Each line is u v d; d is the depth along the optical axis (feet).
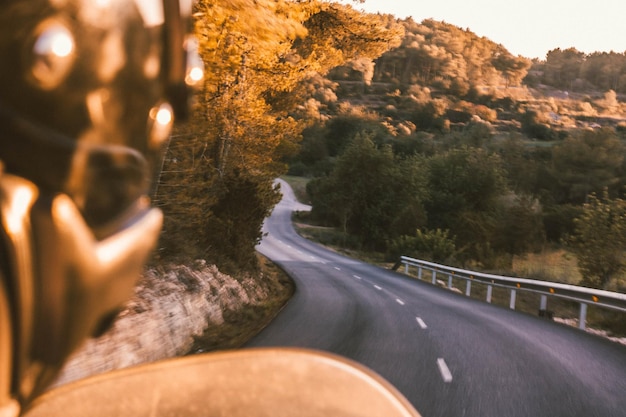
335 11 72.59
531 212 204.95
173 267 41.93
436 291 86.28
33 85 1.59
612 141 394.52
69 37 1.62
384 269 141.28
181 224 45.16
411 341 39.29
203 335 36.60
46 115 1.63
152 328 28.32
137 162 1.90
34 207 1.64
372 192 242.58
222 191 69.92
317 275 107.65
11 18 1.58
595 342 42.52
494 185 267.39
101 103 1.73
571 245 93.71
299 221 300.40
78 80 1.65
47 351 1.69
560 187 392.27
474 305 66.54
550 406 25.38
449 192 271.08
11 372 1.65
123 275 1.87
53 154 1.64
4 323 1.62
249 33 33.45
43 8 1.60
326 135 506.48
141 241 1.93
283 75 66.33
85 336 1.80
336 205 245.45
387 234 237.45
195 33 29.17
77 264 1.71
